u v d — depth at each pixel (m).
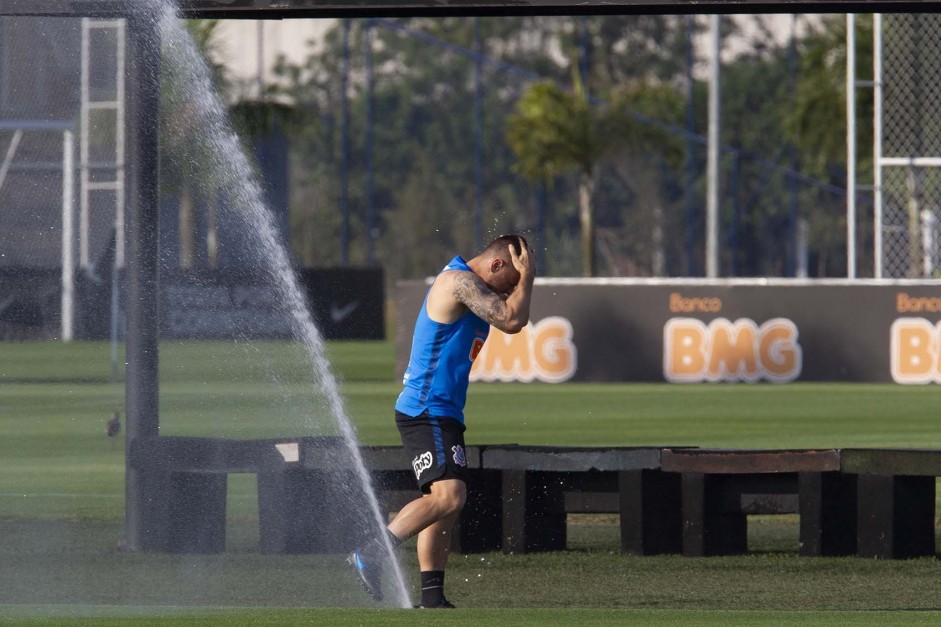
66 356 61.06
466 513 28.12
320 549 26.91
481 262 20.89
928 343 74.19
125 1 27.94
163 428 45.03
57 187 58.06
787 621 17.11
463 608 19.92
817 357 75.94
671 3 27.44
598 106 140.50
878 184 74.62
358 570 20.27
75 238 59.03
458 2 27.56
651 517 27.53
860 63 111.94
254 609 18.50
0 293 59.34
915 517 26.64
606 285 78.06
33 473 38.50
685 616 17.61
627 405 64.31
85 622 17.22
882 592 22.89
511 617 17.33
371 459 27.55
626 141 137.75
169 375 74.75
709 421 56.09
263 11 28.17
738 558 27.03
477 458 28.11
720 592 23.03
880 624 16.95
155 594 22.06
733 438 49.25
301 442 27.19
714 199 96.19
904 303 74.44
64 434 46.47
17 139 56.41
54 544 27.45
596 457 27.50
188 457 27.06
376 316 121.56
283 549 26.70
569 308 78.50
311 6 28.11
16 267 59.28
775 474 27.33
